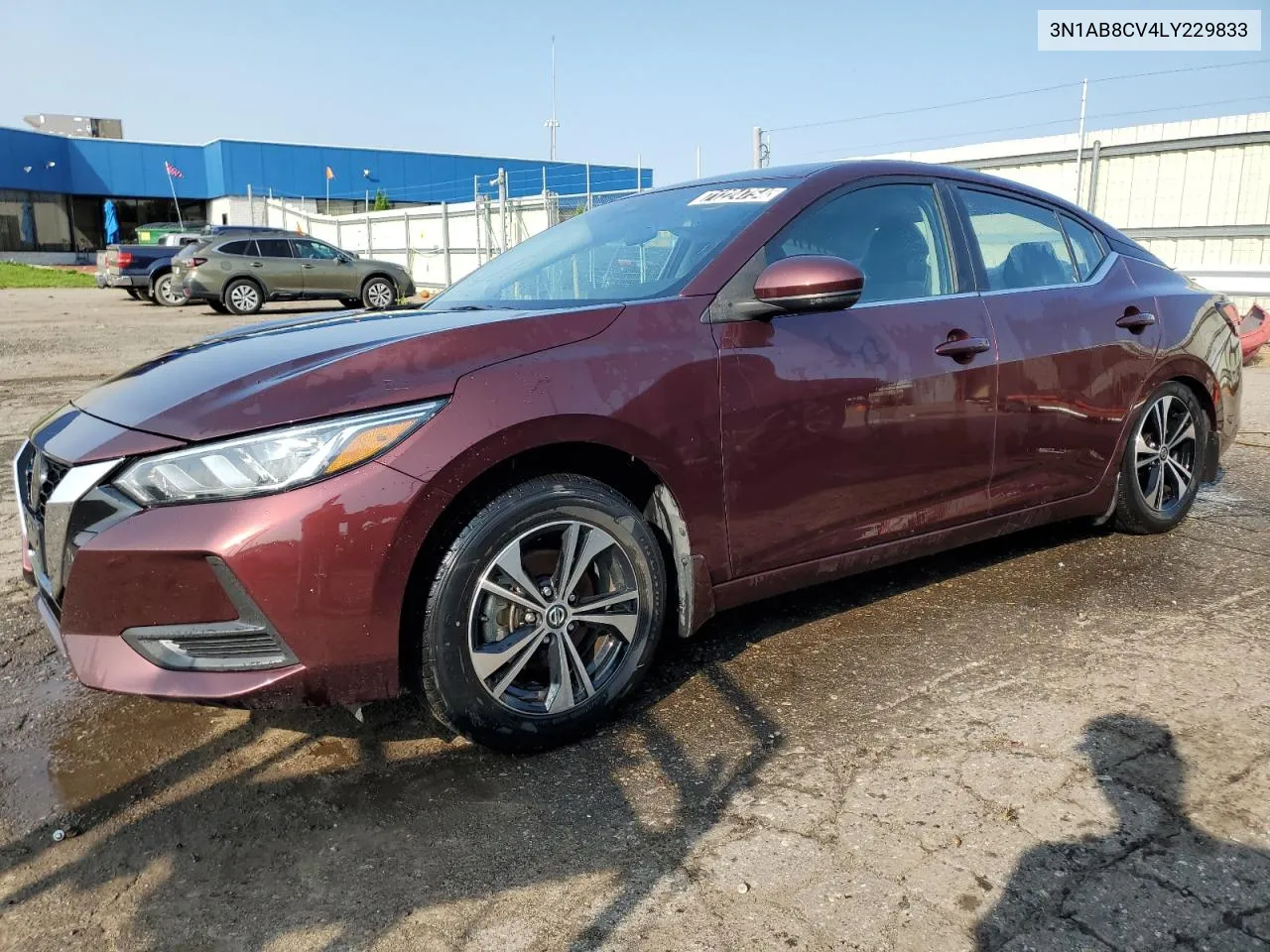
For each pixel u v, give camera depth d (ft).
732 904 6.41
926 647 10.46
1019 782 7.75
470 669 7.88
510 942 6.14
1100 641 10.53
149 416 7.66
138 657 7.47
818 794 7.66
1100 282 12.66
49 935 6.30
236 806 7.72
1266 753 8.14
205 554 7.13
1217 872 6.63
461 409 7.66
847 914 6.29
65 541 7.49
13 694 9.75
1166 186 38.27
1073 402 11.84
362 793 7.86
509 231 68.13
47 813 7.67
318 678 7.42
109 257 70.69
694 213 10.67
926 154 46.09
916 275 10.77
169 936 6.27
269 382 7.69
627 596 8.66
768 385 9.17
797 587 9.95
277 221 122.72
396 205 154.92
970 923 6.18
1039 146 42.11
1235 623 10.96
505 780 8.02
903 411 10.12
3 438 21.16
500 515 7.84
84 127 181.78
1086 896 6.40
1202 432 14.03
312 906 6.52
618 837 7.21
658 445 8.54
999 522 11.55
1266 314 24.27
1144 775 7.82
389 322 9.41
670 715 9.06
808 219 10.10
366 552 7.31
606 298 9.61
